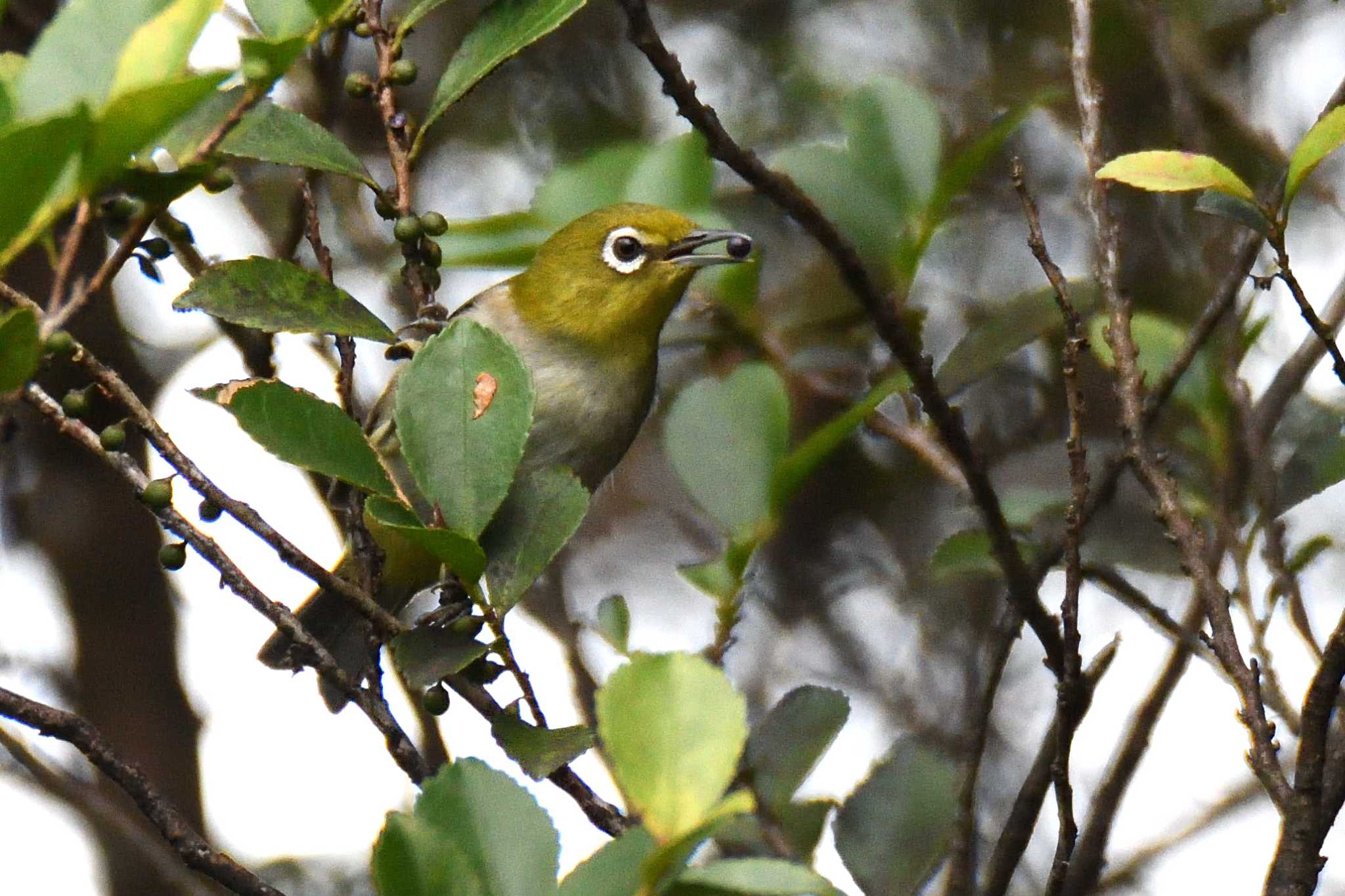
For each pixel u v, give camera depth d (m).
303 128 7.12
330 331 6.54
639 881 4.48
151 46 4.13
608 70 14.40
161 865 10.11
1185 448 9.12
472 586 5.89
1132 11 12.42
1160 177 5.98
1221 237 9.98
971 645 12.39
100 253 12.12
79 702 12.71
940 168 9.01
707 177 10.53
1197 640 7.69
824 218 6.17
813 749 7.01
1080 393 6.60
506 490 5.85
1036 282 13.15
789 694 7.16
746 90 14.20
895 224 8.91
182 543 6.18
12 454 12.91
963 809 7.19
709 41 14.45
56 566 12.88
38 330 4.23
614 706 4.30
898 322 6.35
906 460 13.14
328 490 10.42
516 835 4.68
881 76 9.23
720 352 10.99
